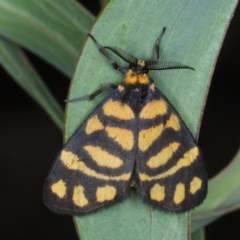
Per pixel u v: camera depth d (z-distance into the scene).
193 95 0.10
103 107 0.11
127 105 0.11
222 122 0.19
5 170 0.20
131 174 0.11
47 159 0.20
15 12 0.12
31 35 0.12
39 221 0.20
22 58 0.12
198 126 0.11
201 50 0.10
